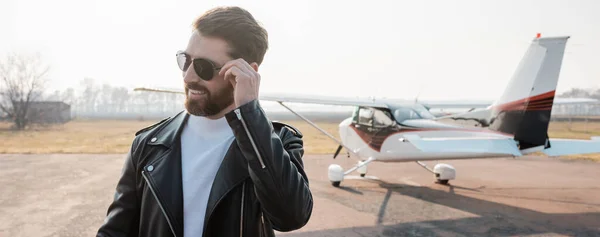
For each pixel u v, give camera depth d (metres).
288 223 0.92
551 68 5.41
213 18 0.92
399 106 6.54
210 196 0.94
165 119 1.16
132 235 1.07
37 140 18.23
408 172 8.70
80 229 4.27
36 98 33.12
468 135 5.96
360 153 7.03
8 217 4.73
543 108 5.48
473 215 4.98
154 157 1.03
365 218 4.80
